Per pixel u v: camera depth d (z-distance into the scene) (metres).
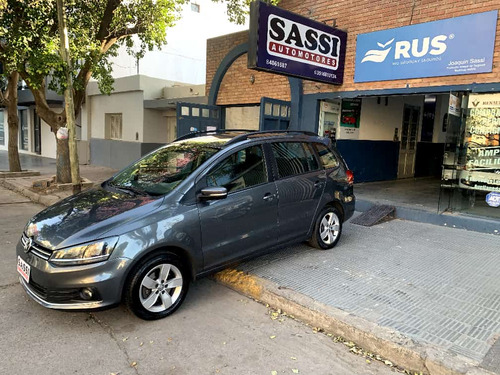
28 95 19.09
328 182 5.32
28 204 9.05
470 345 3.06
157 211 3.64
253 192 4.34
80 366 2.96
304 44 7.20
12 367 2.93
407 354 2.98
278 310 3.91
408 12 7.09
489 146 6.43
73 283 3.24
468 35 6.34
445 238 6.11
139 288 3.47
